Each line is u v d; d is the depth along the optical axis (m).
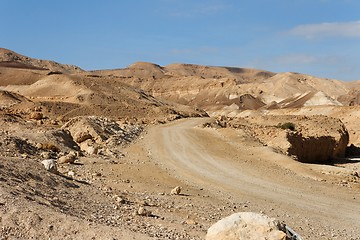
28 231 10.54
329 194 24.94
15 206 11.30
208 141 38.69
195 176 26.09
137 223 13.59
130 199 17.62
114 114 67.44
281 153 37.00
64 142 29.06
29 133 28.44
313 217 19.42
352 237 16.53
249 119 62.25
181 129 45.19
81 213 13.10
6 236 10.16
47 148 26.00
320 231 16.91
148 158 30.62
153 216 15.23
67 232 10.77
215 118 62.09
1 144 22.84
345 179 30.00
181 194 20.69
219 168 29.20
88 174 21.69
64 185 16.44
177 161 30.45
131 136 38.94
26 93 105.56
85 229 10.96
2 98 74.94
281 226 10.25
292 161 33.19
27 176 15.34
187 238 12.64
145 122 55.25
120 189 19.66
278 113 105.25
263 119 61.25
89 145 31.80
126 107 71.19
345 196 24.83
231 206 19.44
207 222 15.84
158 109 71.94
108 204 15.56
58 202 13.51
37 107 64.44
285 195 23.48
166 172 26.16
